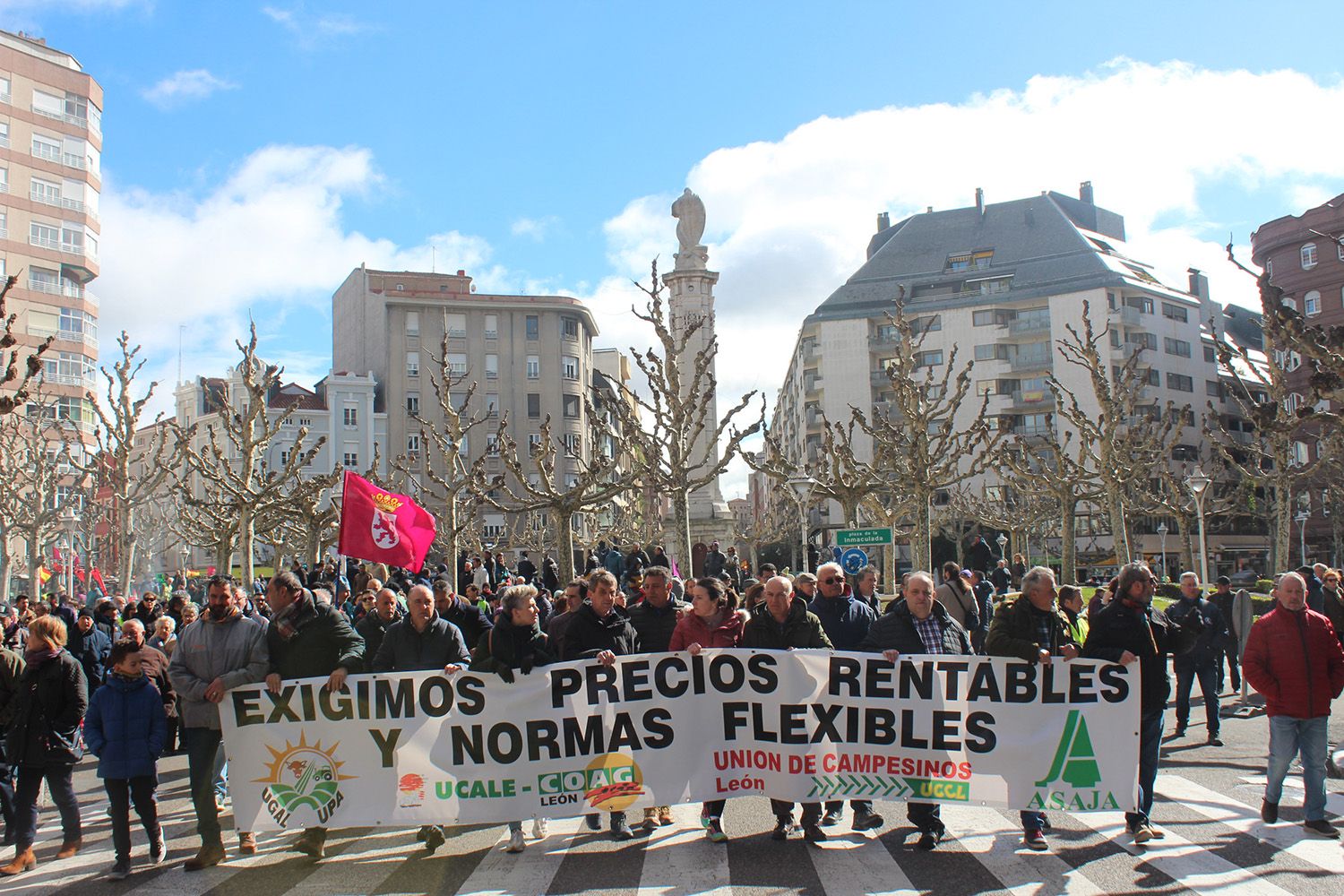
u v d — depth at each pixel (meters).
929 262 87.81
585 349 85.56
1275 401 34.03
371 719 8.41
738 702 8.52
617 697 8.52
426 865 7.96
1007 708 8.26
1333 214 62.84
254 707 8.36
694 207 42.31
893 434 34.38
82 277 64.00
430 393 78.12
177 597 15.16
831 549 26.20
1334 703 14.61
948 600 15.02
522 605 8.49
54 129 62.22
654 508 50.59
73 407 61.06
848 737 8.39
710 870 7.50
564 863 7.84
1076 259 82.12
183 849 8.78
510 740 8.44
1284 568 34.78
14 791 8.30
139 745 7.97
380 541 12.41
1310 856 7.55
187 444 33.41
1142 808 8.15
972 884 7.04
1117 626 8.20
